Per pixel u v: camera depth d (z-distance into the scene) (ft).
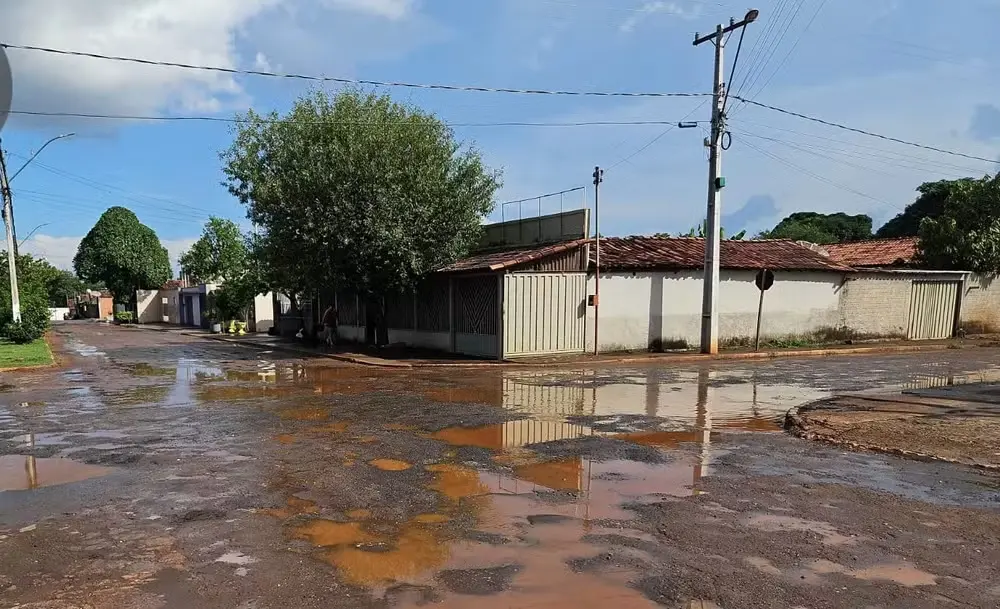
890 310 81.10
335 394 39.09
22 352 68.85
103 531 16.25
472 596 12.48
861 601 12.20
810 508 17.57
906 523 16.42
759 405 34.42
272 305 122.93
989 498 18.43
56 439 26.99
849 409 31.65
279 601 12.37
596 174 61.26
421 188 60.29
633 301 65.00
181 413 32.89
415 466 22.02
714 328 63.57
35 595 12.80
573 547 14.87
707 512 17.24
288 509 17.76
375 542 15.31
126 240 200.23
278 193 60.03
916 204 162.20
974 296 87.61
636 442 25.55
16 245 97.30
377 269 62.18
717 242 63.36
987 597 12.37
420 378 47.26
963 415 29.99
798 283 74.84
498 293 57.98
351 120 61.41
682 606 12.03
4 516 17.47
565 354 61.11
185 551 14.92
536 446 24.86
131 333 123.75
